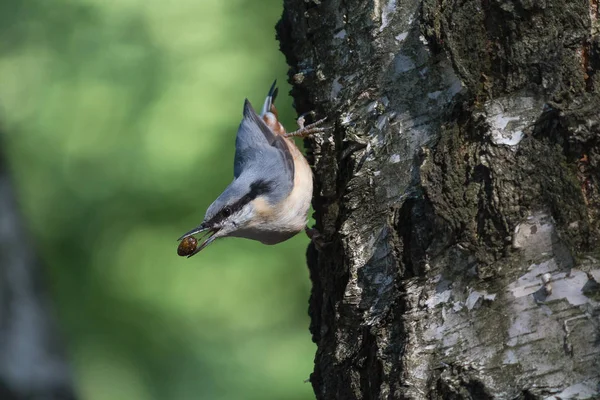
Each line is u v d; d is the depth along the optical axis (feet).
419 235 20.21
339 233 22.33
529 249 18.70
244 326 53.06
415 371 19.39
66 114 55.67
